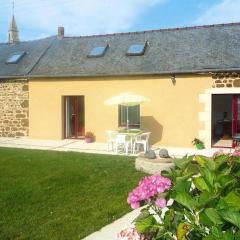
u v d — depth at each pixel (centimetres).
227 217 252
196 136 1485
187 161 331
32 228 578
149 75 1545
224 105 1839
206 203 268
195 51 1542
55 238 539
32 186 829
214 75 1446
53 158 1183
